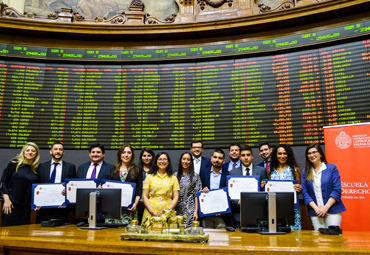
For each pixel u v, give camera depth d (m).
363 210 3.64
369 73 4.14
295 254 1.75
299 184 3.39
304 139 4.34
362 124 3.82
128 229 2.19
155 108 4.91
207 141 4.70
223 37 4.93
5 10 4.91
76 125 4.86
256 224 2.59
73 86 4.99
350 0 4.14
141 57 5.05
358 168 3.75
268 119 4.55
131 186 3.13
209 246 1.83
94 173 3.73
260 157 4.47
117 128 4.88
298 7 4.38
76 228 2.73
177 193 3.30
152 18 5.06
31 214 4.00
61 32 4.89
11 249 2.07
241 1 4.89
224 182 3.57
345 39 4.32
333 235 2.39
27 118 4.80
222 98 4.79
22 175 3.60
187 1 5.06
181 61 5.03
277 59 4.70
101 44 5.12
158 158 3.37
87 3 5.50
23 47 4.95
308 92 4.44
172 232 2.16
